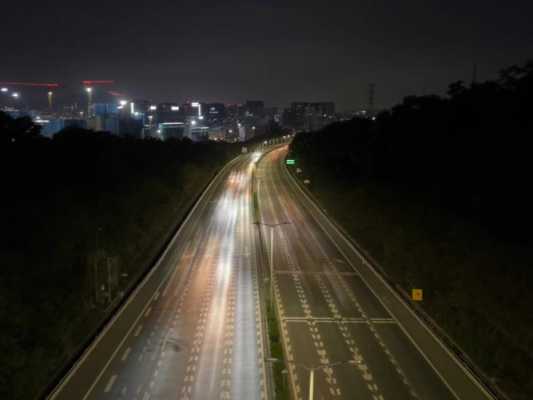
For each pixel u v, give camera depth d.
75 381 45.38
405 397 43.97
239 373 47.28
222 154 198.75
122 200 89.69
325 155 162.62
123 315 59.78
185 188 124.69
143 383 45.22
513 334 50.56
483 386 46.03
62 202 75.94
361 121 164.75
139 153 128.38
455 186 89.62
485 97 97.75
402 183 106.31
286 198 131.88
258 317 59.88
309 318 60.03
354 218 100.81
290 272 76.38
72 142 104.81
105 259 63.62
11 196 71.75
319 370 47.91
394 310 62.72
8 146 88.62
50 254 61.22
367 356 51.03
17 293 51.91
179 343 52.97
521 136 81.19
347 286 70.81
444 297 61.72
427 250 72.62
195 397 43.28
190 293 67.25
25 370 43.94
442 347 53.38
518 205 74.31
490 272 61.19
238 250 87.12
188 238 93.25
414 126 114.75
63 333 51.06
